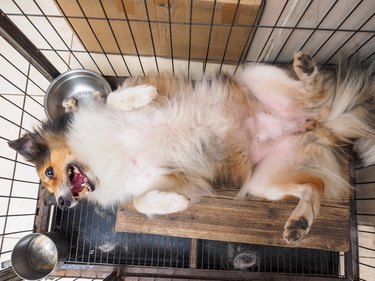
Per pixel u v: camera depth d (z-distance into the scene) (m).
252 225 0.72
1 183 0.83
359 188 0.75
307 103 0.62
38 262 0.74
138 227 0.73
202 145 0.63
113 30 0.76
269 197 0.66
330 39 0.71
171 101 0.63
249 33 0.73
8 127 0.85
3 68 0.85
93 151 0.64
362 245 0.78
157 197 0.59
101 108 0.65
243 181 0.67
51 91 0.75
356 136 0.64
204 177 0.66
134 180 0.66
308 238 0.71
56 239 0.73
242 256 0.79
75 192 0.66
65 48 0.86
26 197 0.81
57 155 0.65
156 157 0.64
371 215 0.73
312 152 0.64
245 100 0.64
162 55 0.86
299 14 0.66
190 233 0.72
